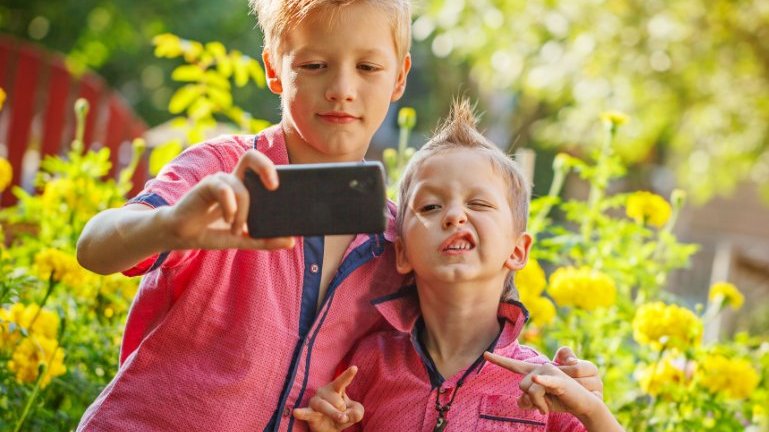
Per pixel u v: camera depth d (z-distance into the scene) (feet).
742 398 9.92
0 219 12.31
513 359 6.33
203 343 6.40
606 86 30.19
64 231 10.76
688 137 33.58
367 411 6.77
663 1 29.58
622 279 10.83
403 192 6.81
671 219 11.51
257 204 5.24
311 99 6.41
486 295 6.63
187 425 6.30
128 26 40.50
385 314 6.67
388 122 52.65
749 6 29.37
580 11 29.48
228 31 40.93
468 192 6.51
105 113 20.85
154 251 5.41
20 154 20.12
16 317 8.82
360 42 6.36
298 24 6.39
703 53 29.60
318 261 6.60
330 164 5.36
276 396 6.41
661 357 9.82
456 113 6.96
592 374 6.28
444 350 6.70
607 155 11.26
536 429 6.50
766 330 22.33
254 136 6.86
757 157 31.99
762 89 30.32
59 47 40.16
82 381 8.98
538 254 10.84
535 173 47.47
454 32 29.94
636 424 9.89
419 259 6.52
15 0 39.24
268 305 6.41
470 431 6.47
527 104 46.78
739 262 19.65
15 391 8.66
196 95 13.10
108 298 9.72
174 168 6.28
